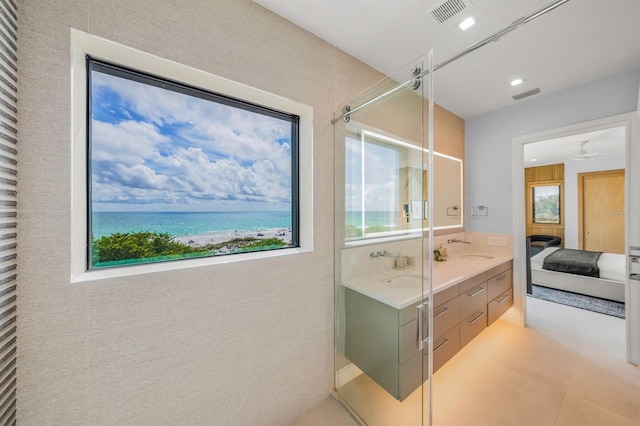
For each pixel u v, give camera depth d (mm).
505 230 2660
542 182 5461
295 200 1612
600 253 3709
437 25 1465
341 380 1636
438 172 2658
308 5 1312
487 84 2154
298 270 1456
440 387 1695
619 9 1325
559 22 1428
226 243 1381
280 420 1387
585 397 1577
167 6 1039
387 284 1484
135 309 987
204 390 1144
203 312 1141
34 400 823
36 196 821
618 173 4496
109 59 1015
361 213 1608
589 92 2098
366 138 1538
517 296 2557
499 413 1475
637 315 1874
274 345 1364
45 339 837
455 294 1750
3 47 716
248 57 1259
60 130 860
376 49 1674
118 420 956
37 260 824
